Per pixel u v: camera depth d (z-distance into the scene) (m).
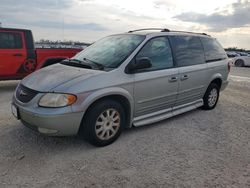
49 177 3.33
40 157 3.83
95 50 5.18
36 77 4.38
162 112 5.21
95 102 4.08
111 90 4.14
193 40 5.95
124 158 3.89
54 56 8.85
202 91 6.18
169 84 5.11
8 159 3.74
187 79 5.52
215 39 6.85
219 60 6.66
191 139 4.70
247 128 5.39
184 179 3.41
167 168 3.66
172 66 5.21
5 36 7.93
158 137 4.71
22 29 8.28
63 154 3.95
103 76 4.14
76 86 3.87
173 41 5.38
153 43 4.96
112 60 4.57
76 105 3.82
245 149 4.38
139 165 3.71
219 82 6.77
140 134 4.81
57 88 3.85
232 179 3.46
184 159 3.94
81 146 4.23
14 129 4.81
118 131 4.43
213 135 4.93
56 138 4.48
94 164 3.69
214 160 3.95
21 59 8.23
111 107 4.23
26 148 4.09
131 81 4.42
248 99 8.11
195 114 6.21
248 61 21.28
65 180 3.28
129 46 4.80
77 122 3.89
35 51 8.51
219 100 7.75
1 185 3.14
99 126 4.15
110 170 3.55
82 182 3.25
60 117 3.73
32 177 3.32
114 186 3.20
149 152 4.12
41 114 3.73
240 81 12.09
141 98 4.67
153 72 4.79
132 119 4.67
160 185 3.26
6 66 8.00
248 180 3.45
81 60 4.91
